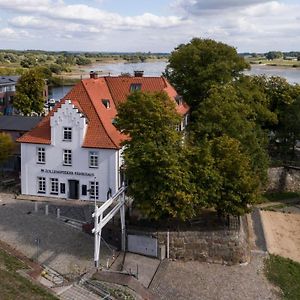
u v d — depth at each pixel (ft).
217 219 163.02
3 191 199.62
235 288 137.08
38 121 236.84
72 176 190.39
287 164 241.76
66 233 156.56
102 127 188.14
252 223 191.31
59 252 145.07
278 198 229.45
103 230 155.63
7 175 220.64
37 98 368.48
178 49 280.51
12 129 229.66
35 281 120.78
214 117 192.85
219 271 146.51
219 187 150.71
